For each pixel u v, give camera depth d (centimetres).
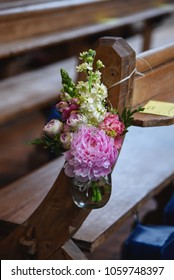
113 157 176
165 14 586
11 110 372
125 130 180
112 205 240
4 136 516
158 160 302
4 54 362
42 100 400
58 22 443
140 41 596
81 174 175
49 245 205
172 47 240
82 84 177
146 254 249
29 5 421
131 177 276
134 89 201
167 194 329
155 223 332
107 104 188
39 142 183
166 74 230
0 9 391
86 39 536
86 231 215
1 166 446
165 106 205
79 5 464
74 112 177
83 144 172
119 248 340
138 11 562
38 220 204
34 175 272
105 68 187
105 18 509
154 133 345
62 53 637
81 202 187
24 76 468
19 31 400
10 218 225
